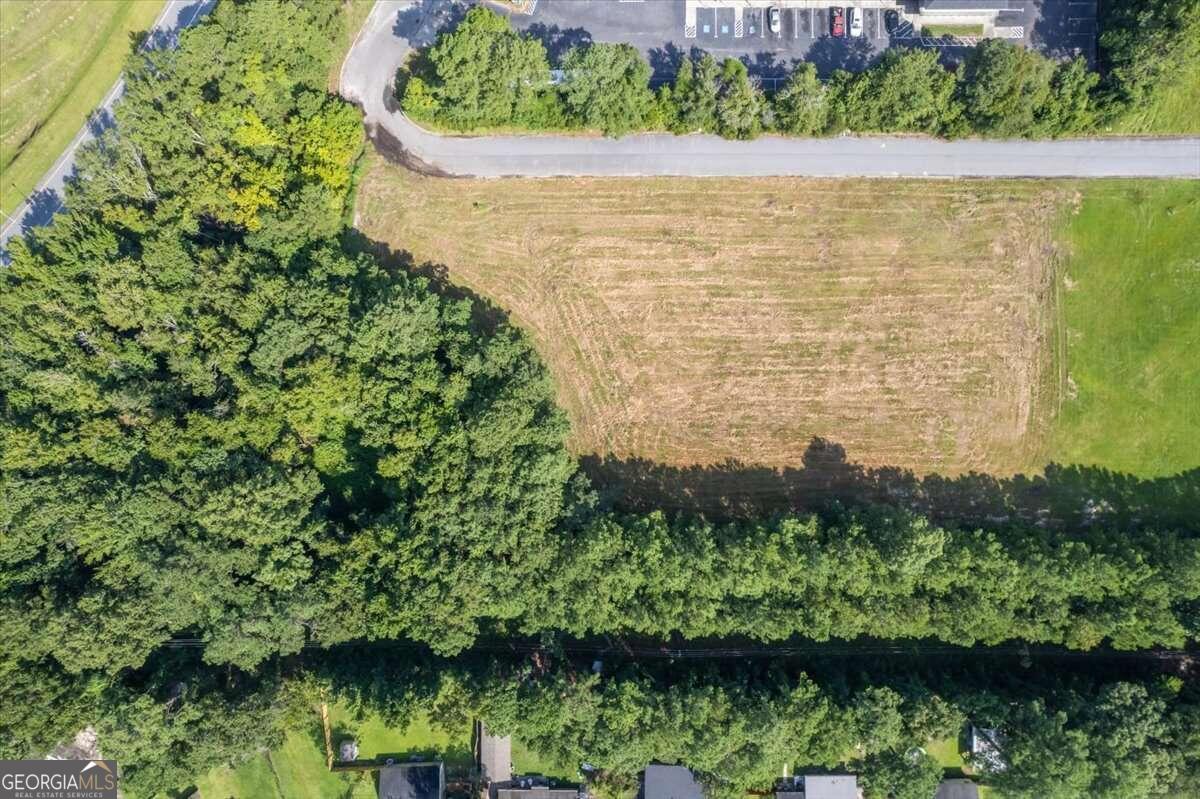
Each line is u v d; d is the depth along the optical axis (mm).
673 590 72875
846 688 73500
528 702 70875
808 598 72625
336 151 75625
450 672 72875
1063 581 70812
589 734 71062
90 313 72500
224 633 69750
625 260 81812
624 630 79250
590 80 74750
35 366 71625
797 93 75188
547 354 81812
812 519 74062
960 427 80250
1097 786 67500
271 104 74188
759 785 75688
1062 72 74938
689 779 74688
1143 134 79250
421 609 71062
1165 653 77500
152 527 70062
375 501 78562
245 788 77062
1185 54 71250
